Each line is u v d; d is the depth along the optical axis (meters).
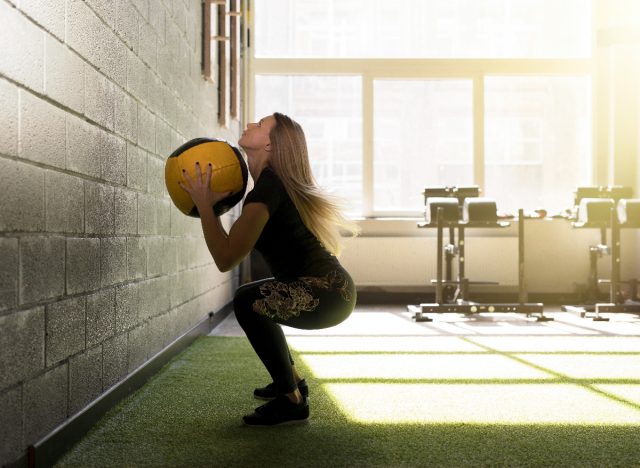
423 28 7.39
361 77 7.40
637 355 3.72
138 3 2.84
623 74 7.22
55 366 1.90
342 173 7.42
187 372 3.13
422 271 7.05
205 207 2.04
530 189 7.46
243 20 7.12
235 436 2.10
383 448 1.98
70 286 2.02
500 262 7.05
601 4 7.30
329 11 7.41
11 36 1.59
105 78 2.37
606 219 5.77
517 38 7.40
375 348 3.96
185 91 3.92
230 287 6.05
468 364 3.42
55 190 1.89
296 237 2.15
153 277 3.14
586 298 6.91
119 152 2.55
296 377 2.41
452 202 5.61
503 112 7.45
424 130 7.39
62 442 1.91
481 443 2.03
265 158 2.19
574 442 2.05
